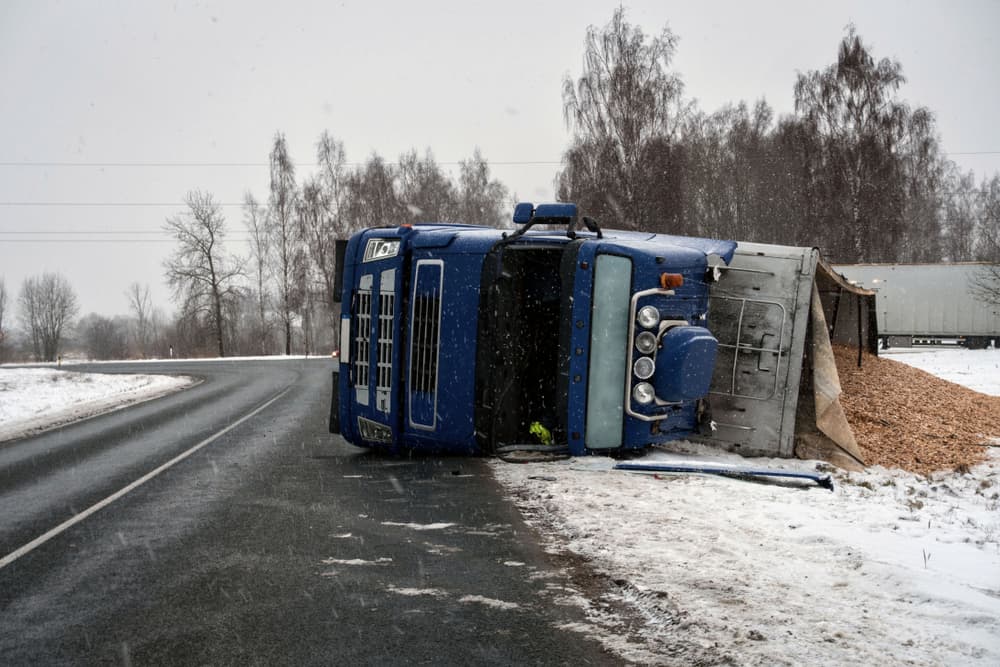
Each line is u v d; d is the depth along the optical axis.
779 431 10.41
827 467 9.91
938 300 41.19
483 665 3.88
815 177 42.22
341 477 9.44
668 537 6.16
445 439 10.05
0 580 5.50
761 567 5.35
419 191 63.00
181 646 4.18
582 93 37.09
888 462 11.20
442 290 10.09
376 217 59.75
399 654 4.03
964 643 3.99
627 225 35.72
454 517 7.11
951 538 6.22
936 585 4.85
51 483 9.88
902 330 41.97
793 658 3.84
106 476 10.21
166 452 12.38
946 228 74.56
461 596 4.93
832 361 11.38
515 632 4.31
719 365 10.75
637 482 8.48
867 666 3.74
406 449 10.67
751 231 47.41
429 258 10.27
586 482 8.47
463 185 66.50
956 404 16.78
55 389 28.67
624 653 4.00
